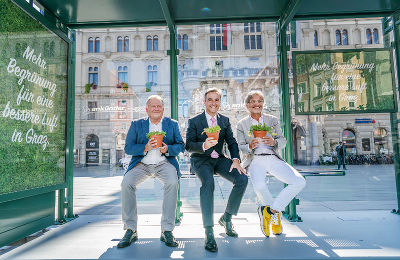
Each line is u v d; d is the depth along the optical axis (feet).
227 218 8.59
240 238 8.21
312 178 33.01
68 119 10.87
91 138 83.61
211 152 8.90
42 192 9.02
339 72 11.50
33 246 7.66
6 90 7.57
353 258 6.41
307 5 10.39
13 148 7.80
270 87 64.28
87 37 86.33
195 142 8.79
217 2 9.89
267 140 8.69
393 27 11.63
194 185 26.81
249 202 17.19
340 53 11.55
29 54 8.61
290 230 9.04
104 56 85.66
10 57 7.75
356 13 11.19
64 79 10.71
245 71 65.51
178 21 11.31
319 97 11.32
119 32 86.43
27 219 8.55
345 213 11.76
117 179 38.81
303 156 75.97
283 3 10.09
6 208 7.64
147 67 85.15
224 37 71.82
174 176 8.13
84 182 33.96
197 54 70.90
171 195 7.95
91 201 18.48
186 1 9.79
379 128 76.69
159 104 8.90
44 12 9.84
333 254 6.69
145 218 11.66
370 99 11.48
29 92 8.58
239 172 8.44
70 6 9.83
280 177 8.61
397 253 6.70
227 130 9.50
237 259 6.46
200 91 58.49
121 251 7.16
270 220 8.30
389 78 11.59
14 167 7.82
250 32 72.23
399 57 11.53
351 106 11.41
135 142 8.86
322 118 76.59
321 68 11.43
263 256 6.62
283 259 6.42
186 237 8.54
